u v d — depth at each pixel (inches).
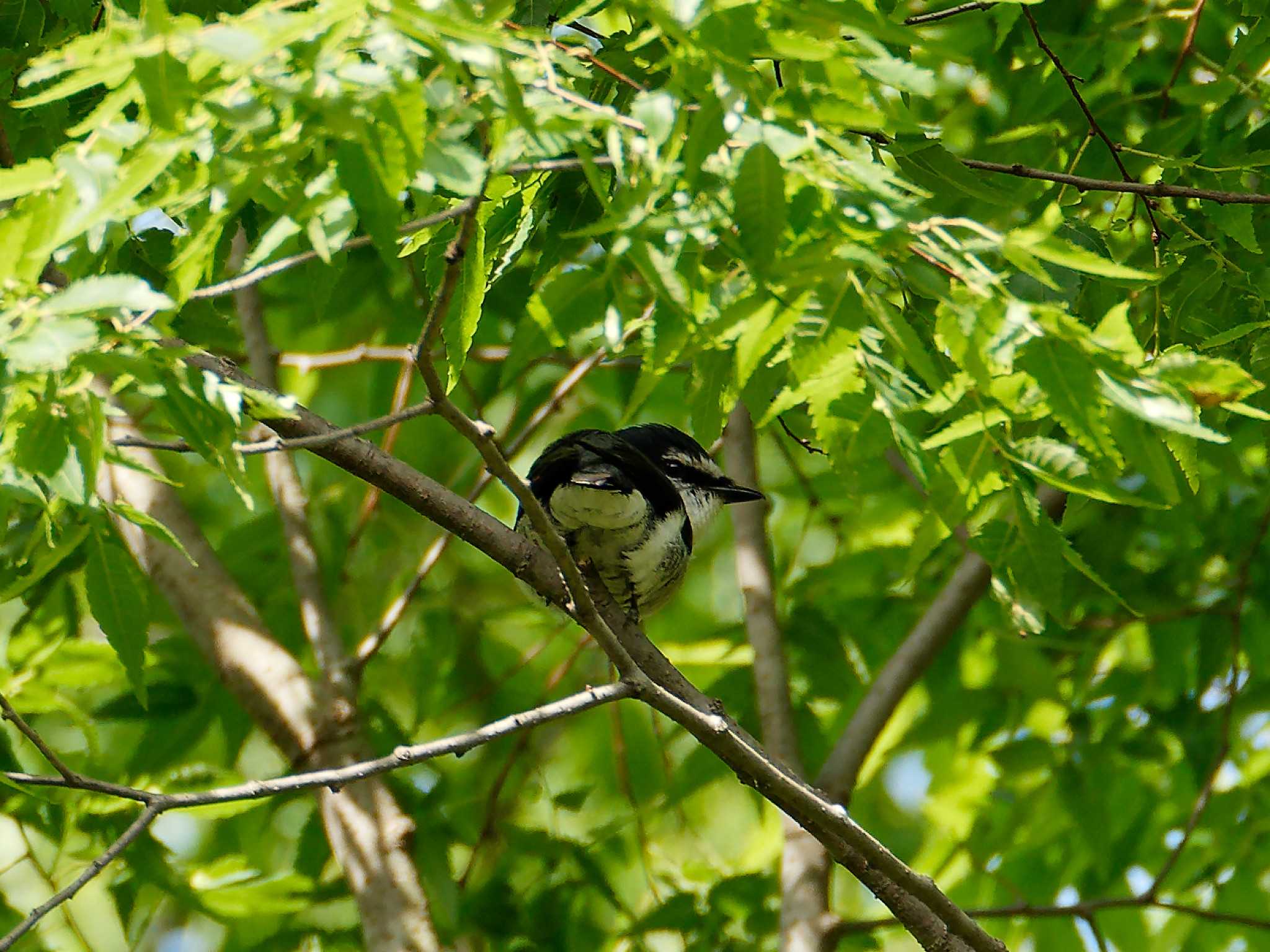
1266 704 506.9
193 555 471.2
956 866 564.7
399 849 442.3
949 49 177.3
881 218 184.4
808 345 202.7
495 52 166.1
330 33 164.1
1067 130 394.6
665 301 201.5
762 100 185.9
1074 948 536.7
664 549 366.9
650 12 178.1
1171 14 390.0
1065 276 297.4
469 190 172.7
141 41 155.3
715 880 525.3
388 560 611.8
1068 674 548.7
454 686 581.3
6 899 458.3
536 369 602.9
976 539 267.3
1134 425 221.9
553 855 511.8
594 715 613.3
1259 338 320.5
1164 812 558.3
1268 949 518.6
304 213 181.3
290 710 453.1
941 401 219.9
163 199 179.5
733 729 304.0
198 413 187.0
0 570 407.8
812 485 571.2
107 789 231.9
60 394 184.1
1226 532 516.4
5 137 272.8
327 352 596.7
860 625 546.0
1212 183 356.5
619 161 190.1
